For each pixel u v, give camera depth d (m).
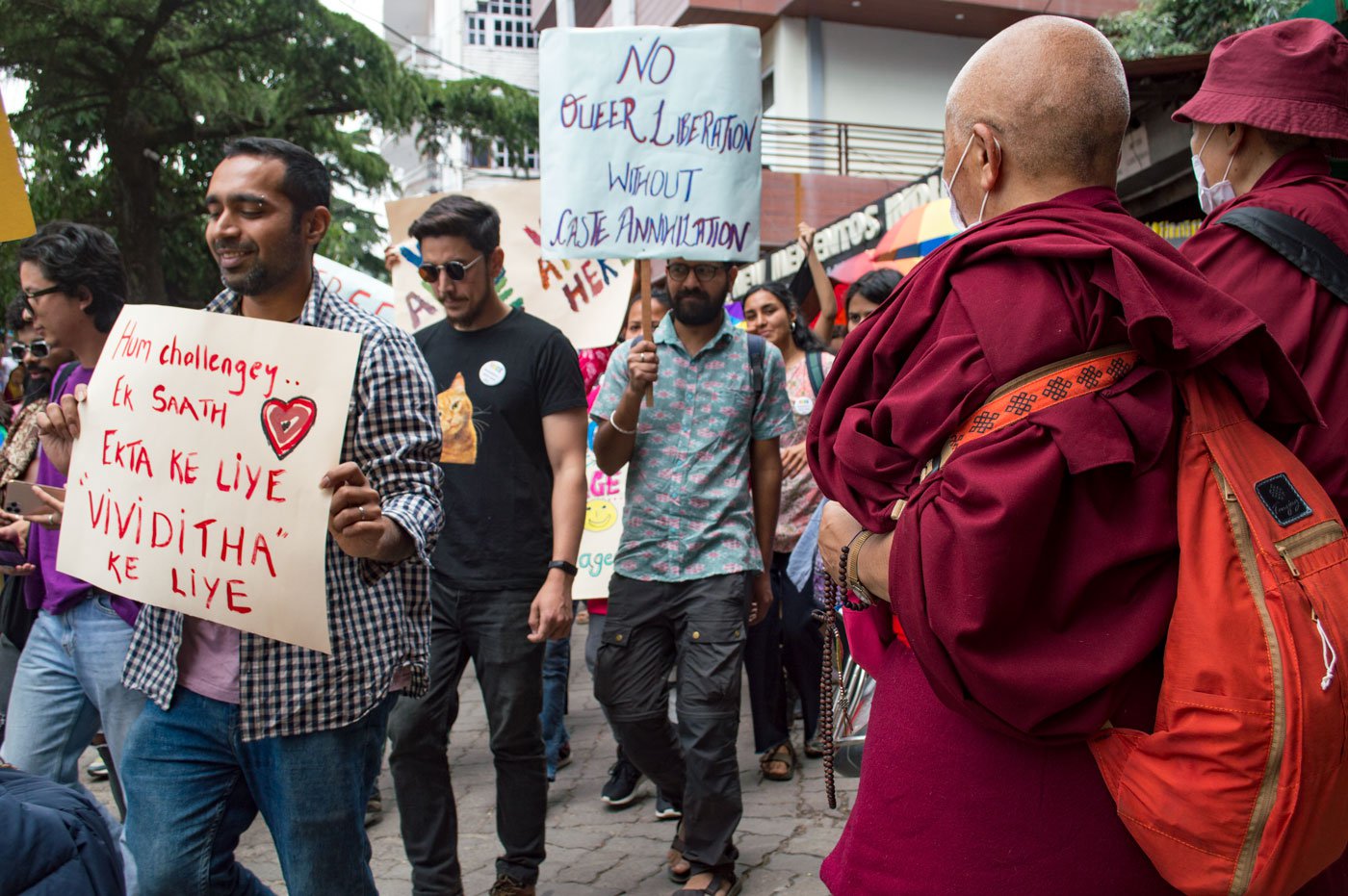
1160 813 1.45
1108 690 1.51
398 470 2.43
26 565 3.28
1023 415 1.51
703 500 3.76
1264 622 1.41
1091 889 1.54
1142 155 8.59
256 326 2.32
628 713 3.76
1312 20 2.39
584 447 3.66
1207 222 2.29
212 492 2.31
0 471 3.66
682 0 20.19
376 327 2.49
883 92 20.88
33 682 3.26
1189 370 1.54
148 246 16.25
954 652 1.49
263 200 2.41
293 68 16.27
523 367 3.63
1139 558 1.52
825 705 2.02
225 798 2.42
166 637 2.41
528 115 19.42
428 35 40.00
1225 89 2.41
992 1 19.89
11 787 1.96
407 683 2.54
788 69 20.47
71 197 15.74
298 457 2.24
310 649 2.28
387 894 3.82
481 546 3.56
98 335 3.38
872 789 1.72
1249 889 1.41
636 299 6.26
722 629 3.63
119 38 15.28
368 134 19.45
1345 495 1.98
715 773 3.57
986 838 1.59
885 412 1.66
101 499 2.47
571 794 4.84
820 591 4.09
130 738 2.44
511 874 3.54
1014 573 1.45
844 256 13.34
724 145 3.88
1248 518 1.46
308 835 2.34
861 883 1.71
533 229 6.09
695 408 3.87
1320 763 1.39
